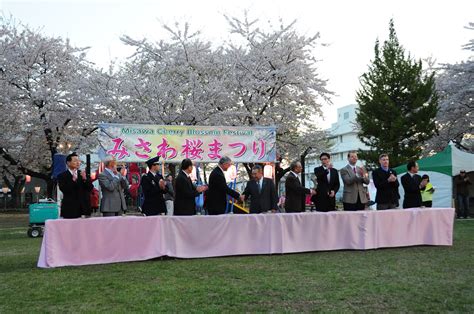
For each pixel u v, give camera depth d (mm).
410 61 20000
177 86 17125
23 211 31031
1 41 17984
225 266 6254
